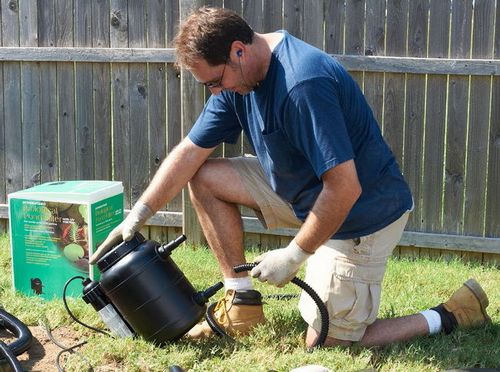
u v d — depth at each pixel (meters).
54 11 5.42
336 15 5.03
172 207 5.50
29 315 3.74
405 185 3.26
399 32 4.98
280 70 2.87
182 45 2.84
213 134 3.39
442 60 4.91
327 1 5.03
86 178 5.57
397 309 3.93
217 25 2.80
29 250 4.07
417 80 5.02
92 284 3.37
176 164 3.42
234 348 3.29
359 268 3.20
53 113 5.55
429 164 5.11
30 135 5.61
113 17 5.34
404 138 5.11
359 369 3.06
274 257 2.99
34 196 4.02
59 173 5.61
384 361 3.21
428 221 5.17
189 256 5.03
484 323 3.54
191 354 3.18
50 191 4.02
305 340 3.39
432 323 3.42
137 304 3.23
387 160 3.17
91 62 5.41
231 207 3.51
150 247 3.29
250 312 3.46
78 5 5.38
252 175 3.46
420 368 3.11
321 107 2.79
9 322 3.37
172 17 5.27
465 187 5.08
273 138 3.03
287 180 3.21
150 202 3.40
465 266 5.02
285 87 2.84
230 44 2.81
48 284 4.08
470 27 4.90
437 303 4.08
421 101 5.04
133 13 5.31
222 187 3.46
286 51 2.90
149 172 5.47
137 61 5.30
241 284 3.49
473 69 4.89
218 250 3.51
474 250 5.09
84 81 5.46
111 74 5.41
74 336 3.54
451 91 4.99
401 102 5.07
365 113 3.07
